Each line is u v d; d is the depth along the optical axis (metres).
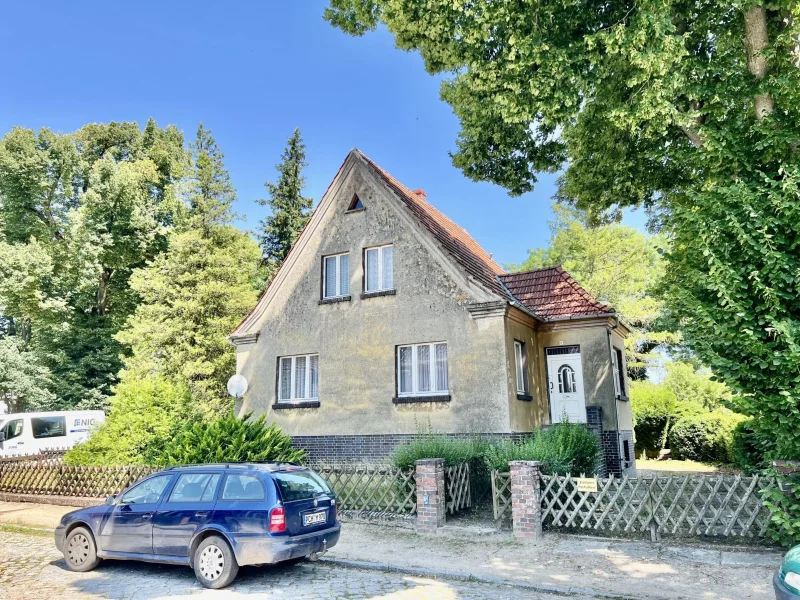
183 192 31.94
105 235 33.50
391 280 16.06
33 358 34.06
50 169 35.94
